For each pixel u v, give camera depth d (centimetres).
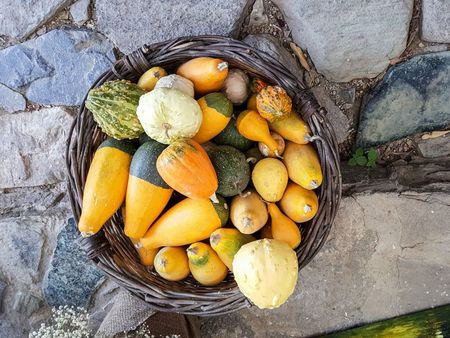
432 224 89
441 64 84
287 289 65
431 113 88
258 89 74
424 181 90
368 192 89
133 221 71
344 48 83
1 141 92
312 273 90
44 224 91
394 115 88
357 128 91
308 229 75
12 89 89
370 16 80
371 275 90
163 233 72
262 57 72
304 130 71
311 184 71
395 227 89
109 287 90
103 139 78
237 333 91
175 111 65
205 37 74
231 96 74
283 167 71
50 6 84
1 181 94
